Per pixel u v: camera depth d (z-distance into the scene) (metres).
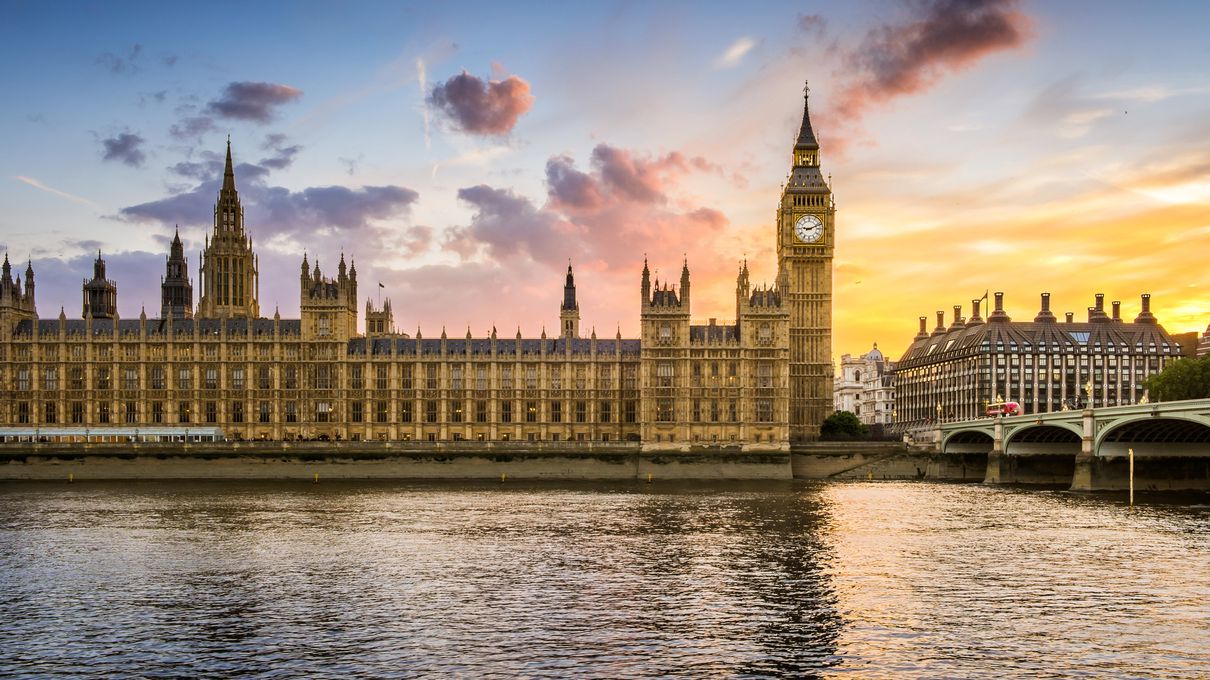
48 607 75.81
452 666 61.03
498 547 102.94
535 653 63.59
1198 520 125.44
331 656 63.06
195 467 199.12
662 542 106.50
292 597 79.12
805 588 82.12
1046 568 90.62
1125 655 63.06
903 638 66.88
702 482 199.50
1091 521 124.62
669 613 73.56
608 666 61.00
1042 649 64.31
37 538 109.50
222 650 64.38
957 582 84.50
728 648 64.69
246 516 130.00
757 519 127.06
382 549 101.69
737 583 84.12
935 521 124.75
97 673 60.00
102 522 123.44
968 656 62.94
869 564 92.81
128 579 86.06
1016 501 152.50
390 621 71.44
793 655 63.19
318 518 127.88
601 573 88.50
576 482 197.50
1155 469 173.62
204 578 86.44
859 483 199.25
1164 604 76.12
